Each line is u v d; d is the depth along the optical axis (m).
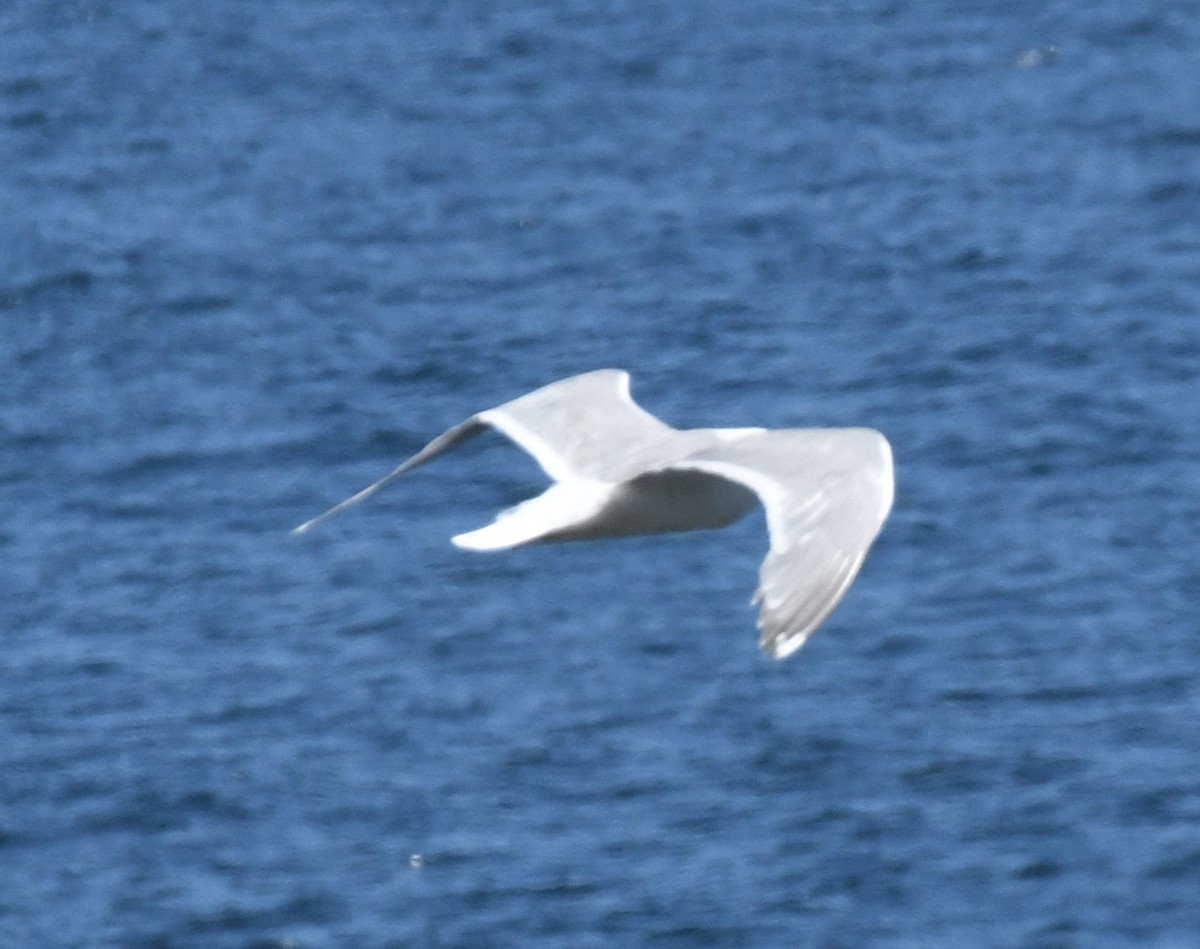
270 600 103.25
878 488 32.59
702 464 34.25
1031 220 164.75
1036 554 103.69
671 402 131.88
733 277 155.38
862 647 95.25
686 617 98.00
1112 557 103.12
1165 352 132.12
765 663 93.81
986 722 89.12
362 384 135.75
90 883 82.12
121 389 136.12
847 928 77.00
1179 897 78.06
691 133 194.38
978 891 78.75
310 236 170.00
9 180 188.62
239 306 153.38
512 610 99.88
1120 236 159.50
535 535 37.12
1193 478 112.06
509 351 142.00
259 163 191.12
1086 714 89.56
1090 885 78.94
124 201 180.88
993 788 84.56
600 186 180.75
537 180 183.50
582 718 90.69
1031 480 113.06
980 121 192.75
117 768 89.12
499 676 94.44
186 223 174.12
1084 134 187.12
